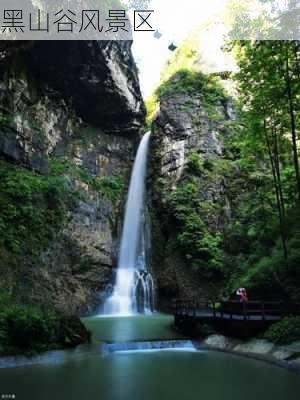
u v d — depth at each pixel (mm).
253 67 16734
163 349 13742
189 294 27438
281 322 12703
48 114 26719
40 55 24266
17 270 18422
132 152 34469
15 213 19547
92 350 12414
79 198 26344
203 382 9016
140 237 32250
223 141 33156
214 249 27828
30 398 7688
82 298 23562
